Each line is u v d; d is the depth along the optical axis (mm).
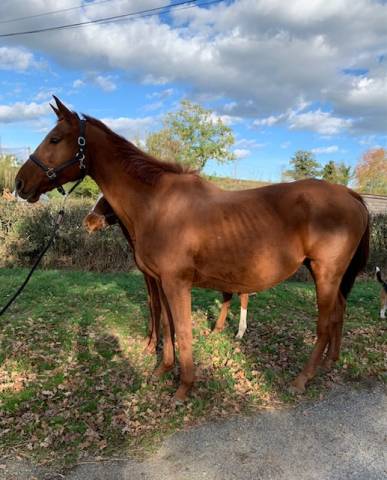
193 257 2967
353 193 3240
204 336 4441
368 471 2451
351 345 4172
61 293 6230
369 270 8859
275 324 4898
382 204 14172
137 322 4941
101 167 3229
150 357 3949
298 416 3014
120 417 2977
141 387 3387
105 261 8664
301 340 4371
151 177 3109
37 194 3184
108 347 4203
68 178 3191
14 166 14766
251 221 2910
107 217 4605
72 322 4895
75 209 9062
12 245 8656
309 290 6656
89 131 3172
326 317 3193
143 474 2445
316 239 2961
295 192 2990
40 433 2811
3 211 8844
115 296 6102
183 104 24594
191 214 2943
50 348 4188
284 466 2500
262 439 2754
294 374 3592
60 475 2441
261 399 3223
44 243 8742
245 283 3062
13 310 5426
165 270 3016
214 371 3621
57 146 3096
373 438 2768
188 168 3225
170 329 3443
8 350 4133
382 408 3127
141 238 3148
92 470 2479
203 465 2514
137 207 3160
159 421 2947
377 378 3566
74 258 8766
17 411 3072
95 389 3357
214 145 24984
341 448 2662
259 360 3871
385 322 5125
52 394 3291
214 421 2951
